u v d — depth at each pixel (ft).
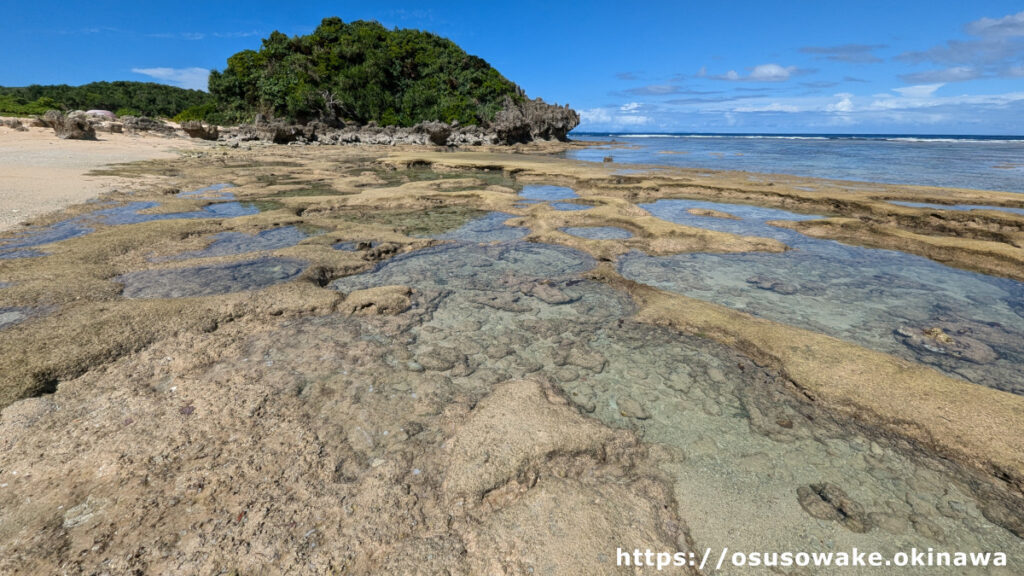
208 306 18.66
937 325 20.38
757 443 12.25
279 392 13.51
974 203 46.42
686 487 10.69
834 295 23.73
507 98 178.40
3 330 15.96
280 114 147.84
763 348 16.89
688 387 14.78
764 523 9.78
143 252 26.89
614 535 9.25
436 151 122.31
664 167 84.28
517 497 10.12
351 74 160.25
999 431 12.26
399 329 18.25
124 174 58.03
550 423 12.38
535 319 19.70
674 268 27.25
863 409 13.48
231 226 33.50
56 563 8.23
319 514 9.44
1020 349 18.17
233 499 9.70
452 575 8.32
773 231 37.24
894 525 9.84
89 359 14.44
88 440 11.18
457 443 11.57
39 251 25.80
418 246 30.40
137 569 8.22
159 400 12.86
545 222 36.94
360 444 11.53
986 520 10.00
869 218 42.11
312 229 33.76
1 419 11.70
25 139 91.66
